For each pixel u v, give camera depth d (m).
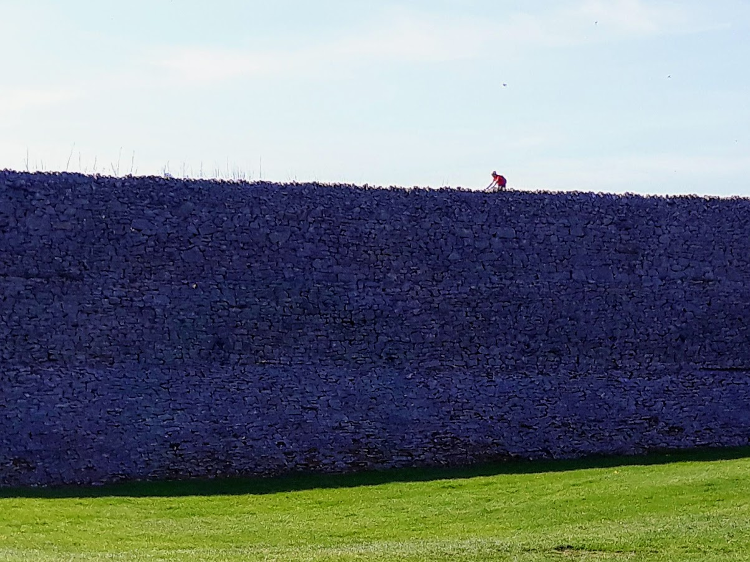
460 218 36.06
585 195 37.31
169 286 33.66
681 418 37.16
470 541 24.78
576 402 36.34
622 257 37.34
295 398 34.09
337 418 34.28
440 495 30.72
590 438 36.31
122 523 27.67
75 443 32.28
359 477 33.38
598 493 29.81
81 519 27.83
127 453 32.62
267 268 34.41
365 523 27.83
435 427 35.03
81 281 33.06
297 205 34.81
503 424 35.59
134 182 33.75
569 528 26.16
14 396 32.16
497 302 36.09
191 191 34.12
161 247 33.69
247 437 33.53
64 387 32.56
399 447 34.66
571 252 36.91
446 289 35.72
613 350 37.03
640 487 30.20
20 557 22.89
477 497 30.27
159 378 33.28
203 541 25.97
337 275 34.91
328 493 31.30
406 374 35.16
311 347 34.56
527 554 23.23
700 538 24.05
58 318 32.81
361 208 35.28
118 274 33.34
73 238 33.12
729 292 38.16
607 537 24.48
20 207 32.84
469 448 35.22
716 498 28.47
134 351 33.25
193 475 33.03
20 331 32.53
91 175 33.50
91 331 33.00
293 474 33.59
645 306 37.38
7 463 31.75
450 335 35.66
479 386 35.66
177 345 33.56
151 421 32.94
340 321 34.78
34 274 32.78
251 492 31.41
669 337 37.50
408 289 35.44
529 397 35.97
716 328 37.94
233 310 34.03
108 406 32.72
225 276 34.09
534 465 35.03
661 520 26.41
